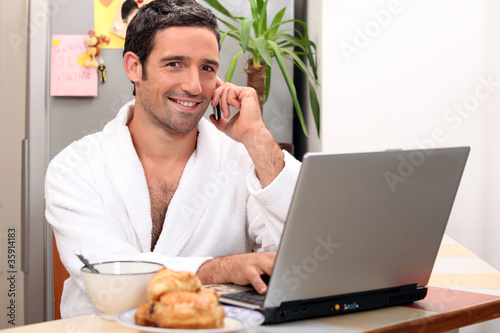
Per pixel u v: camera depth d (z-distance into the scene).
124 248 1.21
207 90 1.32
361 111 2.25
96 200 1.32
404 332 0.83
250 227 1.44
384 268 0.90
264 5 2.23
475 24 2.19
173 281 0.75
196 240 1.41
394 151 0.84
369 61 2.25
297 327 0.80
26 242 2.16
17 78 2.21
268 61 2.08
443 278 1.17
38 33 2.15
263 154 1.31
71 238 1.23
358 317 0.86
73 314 1.20
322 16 2.24
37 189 2.17
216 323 0.72
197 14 1.29
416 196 0.89
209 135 1.44
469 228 2.23
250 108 1.38
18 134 2.22
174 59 1.27
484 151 2.21
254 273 0.95
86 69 2.20
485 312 0.95
